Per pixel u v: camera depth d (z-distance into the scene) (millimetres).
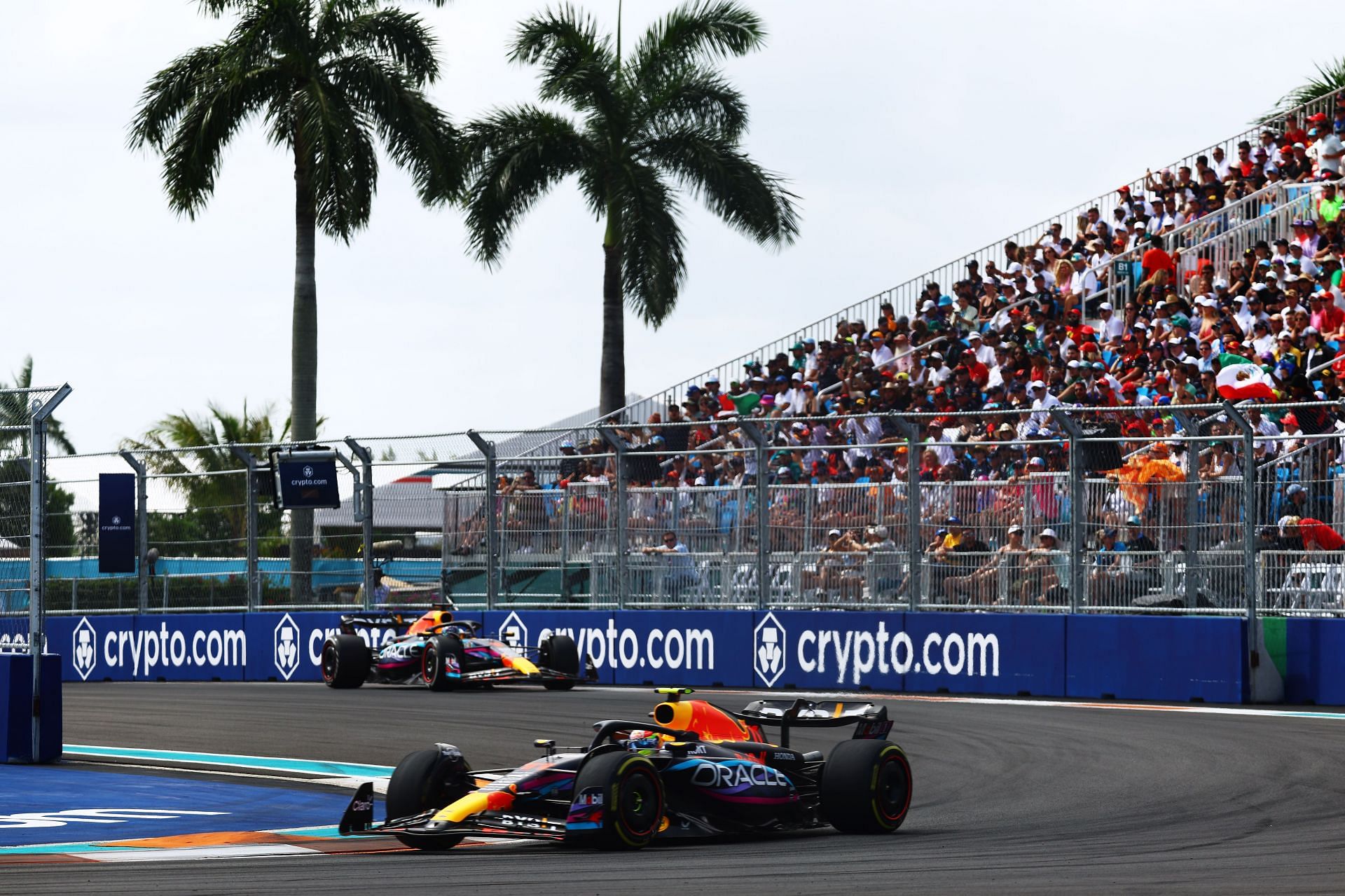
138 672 76000
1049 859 25172
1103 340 78500
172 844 28391
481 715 51500
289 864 25547
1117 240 86062
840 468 60375
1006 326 83062
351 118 89562
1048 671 54656
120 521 76000
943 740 43000
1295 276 72812
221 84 89375
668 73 97500
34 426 42469
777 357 86938
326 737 46812
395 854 26953
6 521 45250
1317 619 50344
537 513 66312
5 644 45250
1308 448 50312
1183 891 21703
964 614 56500
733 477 65562
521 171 96125
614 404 98812
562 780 27438
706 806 28000
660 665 62812
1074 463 54562
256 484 72438
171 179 90312
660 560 63500
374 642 66375
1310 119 83812
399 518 69312
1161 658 52500
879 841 27672
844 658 58844
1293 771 35938
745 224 97312
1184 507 52500
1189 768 36906
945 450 57812
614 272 98438
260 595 72438
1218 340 70500
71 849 27766
